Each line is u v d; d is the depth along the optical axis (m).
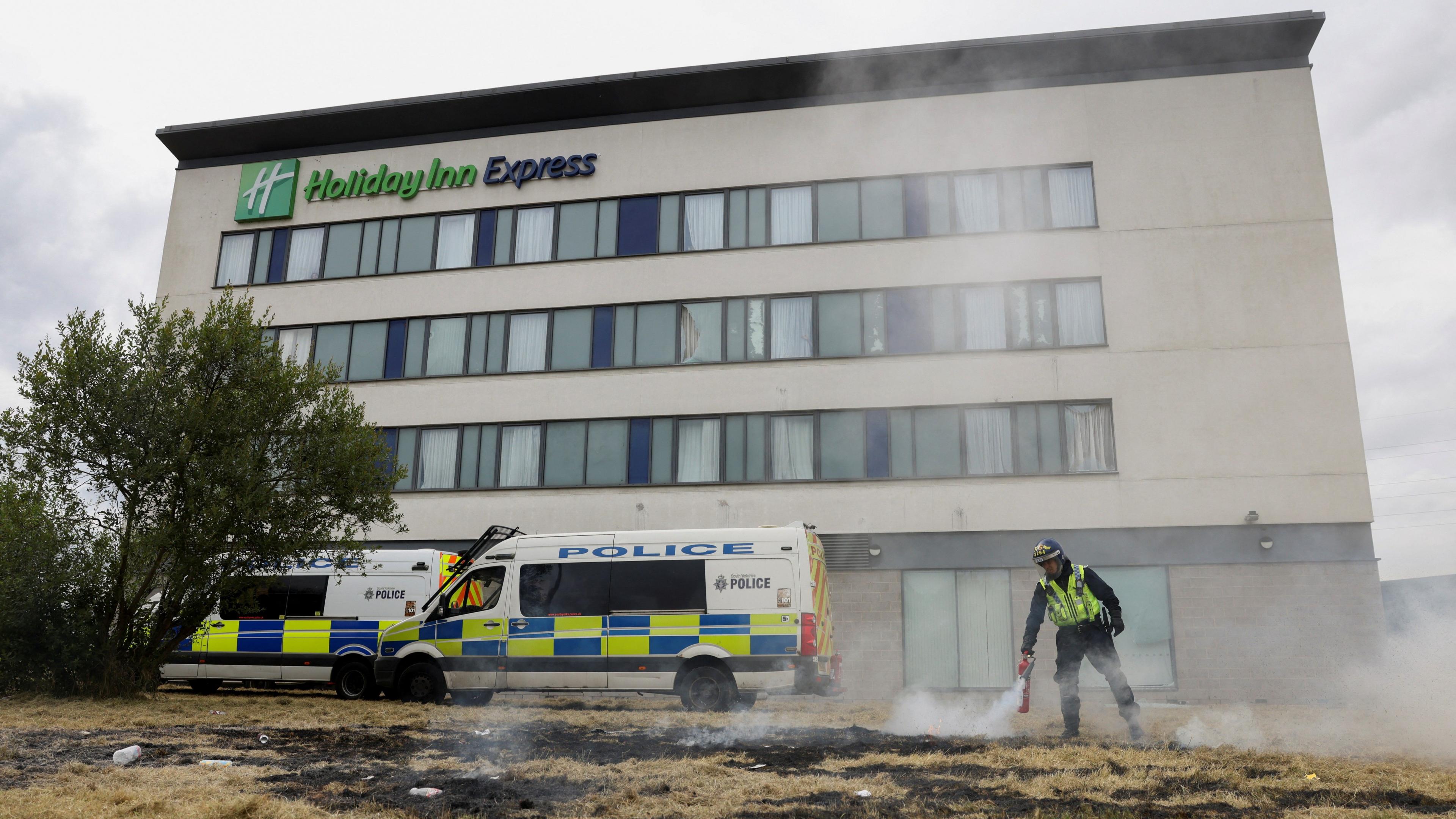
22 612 12.73
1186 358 19.89
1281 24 20.17
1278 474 19.12
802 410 21.30
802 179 22.30
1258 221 20.16
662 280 22.61
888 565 20.16
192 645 16.14
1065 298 20.73
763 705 15.10
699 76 22.55
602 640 13.05
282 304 24.58
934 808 5.57
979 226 21.36
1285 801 5.67
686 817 5.43
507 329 23.28
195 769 6.77
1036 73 21.55
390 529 22.59
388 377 23.66
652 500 21.52
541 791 6.15
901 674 19.56
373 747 8.26
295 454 14.07
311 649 15.83
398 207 24.53
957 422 20.61
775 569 12.98
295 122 24.73
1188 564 19.09
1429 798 5.73
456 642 13.59
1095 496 19.69
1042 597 8.66
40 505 13.09
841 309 21.62
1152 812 5.43
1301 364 19.48
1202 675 18.59
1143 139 20.88
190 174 25.86
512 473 22.45
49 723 9.80
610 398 22.31
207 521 13.12
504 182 24.05
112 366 13.41
